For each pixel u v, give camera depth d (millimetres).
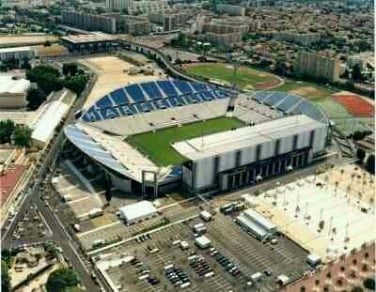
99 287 199375
